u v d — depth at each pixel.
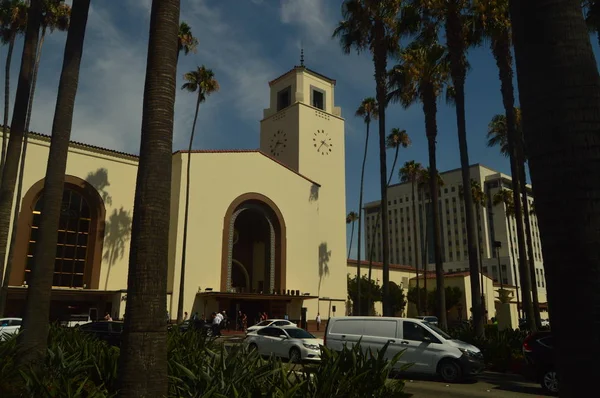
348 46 26.77
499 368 16.69
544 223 3.31
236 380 6.45
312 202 48.34
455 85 21.42
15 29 27.06
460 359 13.95
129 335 5.72
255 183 43.62
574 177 3.21
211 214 39.88
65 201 34.22
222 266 39.41
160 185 6.31
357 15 25.16
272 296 40.09
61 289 31.55
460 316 58.91
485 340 18.06
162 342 5.84
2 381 7.17
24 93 13.95
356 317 16.45
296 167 50.25
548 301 3.24
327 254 49.53
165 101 6.67
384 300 22.19
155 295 5.92
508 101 22.34
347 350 8.01
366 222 135.38
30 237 31.84
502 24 21.67
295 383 6.55
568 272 3.11
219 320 30.23
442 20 22.88
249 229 49.56
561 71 3.43
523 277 20.55
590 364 2.93
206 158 40.75
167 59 6.84
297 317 43.72
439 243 22.61
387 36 25.06
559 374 3.10
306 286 45.31
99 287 34.03
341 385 6.75
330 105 56.66
